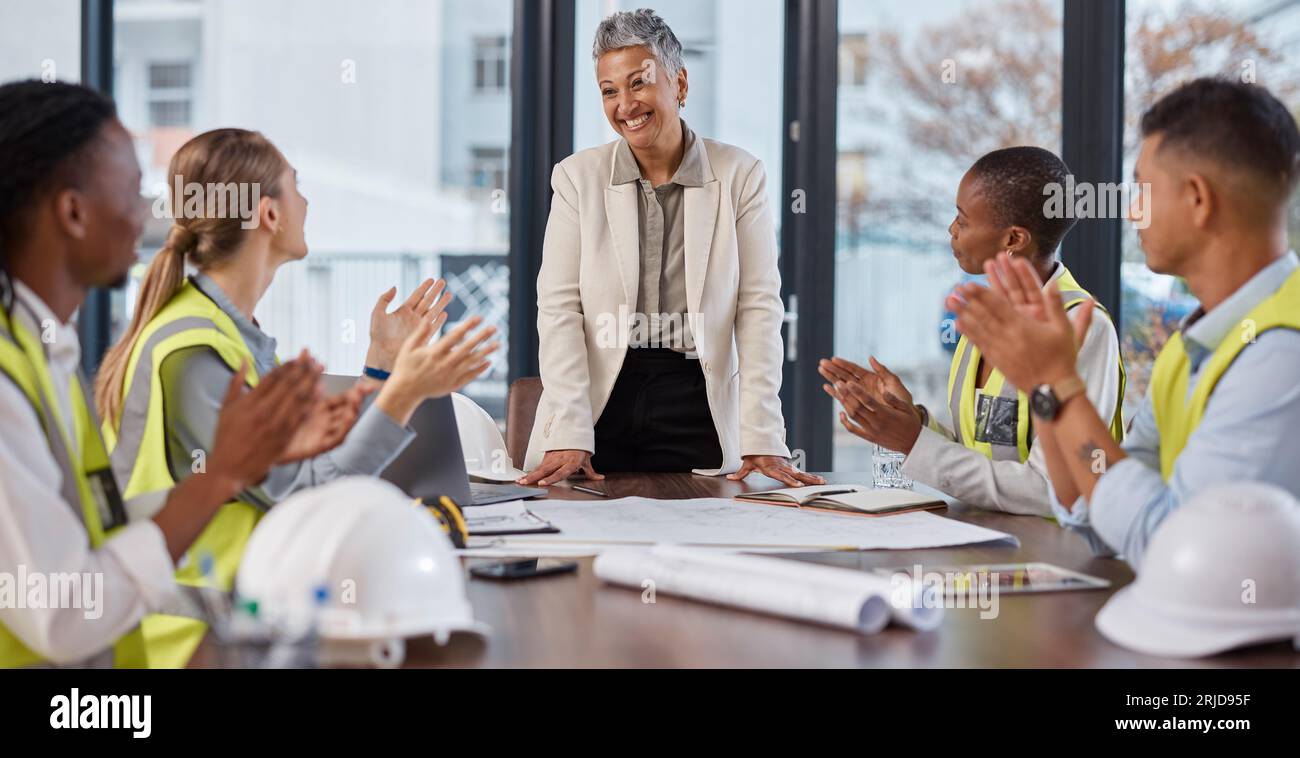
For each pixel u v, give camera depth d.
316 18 3.97
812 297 3.89
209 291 1.43
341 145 4.00
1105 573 1.17
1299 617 0.84
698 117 3.91
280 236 1.49
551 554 1.24
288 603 0.79
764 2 3.88
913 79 3.86
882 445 1.65
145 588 0.90
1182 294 3.65
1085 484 1.11
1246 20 3.55
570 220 2.25
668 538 1.31
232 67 4.01
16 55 3.98
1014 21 3.82
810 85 3.85
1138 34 3.72
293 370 0.96
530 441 2.19
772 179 3.93
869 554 1.25
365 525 0.81
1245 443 1.00
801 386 3.91
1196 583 0.86
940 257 3.89
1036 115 3.83
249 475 0.96
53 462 0.91
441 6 3.94
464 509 1.54
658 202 2.25
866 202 3.88
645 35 2.12
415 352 1.30
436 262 4.00
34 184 0.94
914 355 3.91
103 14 4.03
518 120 3.90
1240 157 1.06
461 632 0.92
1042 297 1.13
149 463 1.32
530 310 3.95
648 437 2.24
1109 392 1.58
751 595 0.97
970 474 1.58
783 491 1.63
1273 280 1.08
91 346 4.01
